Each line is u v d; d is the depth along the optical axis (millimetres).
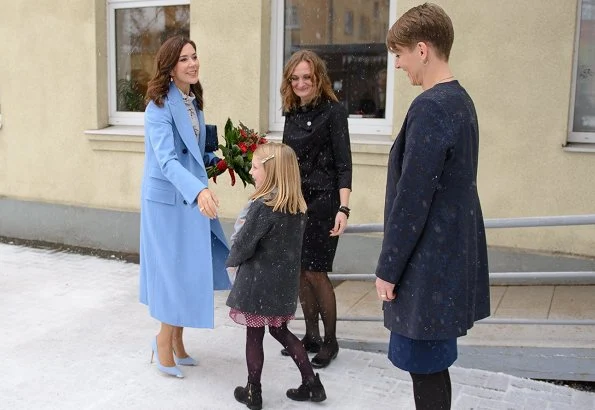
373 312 4570
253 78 5859
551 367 3635
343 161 3678
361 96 5656
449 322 2324
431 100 2273
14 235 7285
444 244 2316
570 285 4973
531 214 5012
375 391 3477
